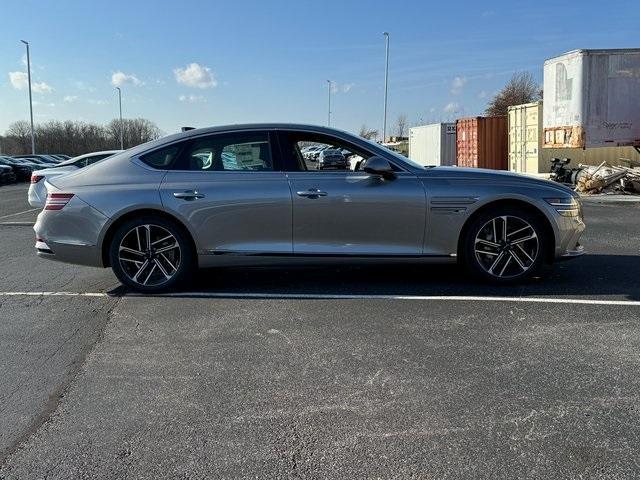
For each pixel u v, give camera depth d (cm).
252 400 328
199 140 562
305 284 585
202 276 629
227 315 485
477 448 273
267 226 542
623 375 350
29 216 1422
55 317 491
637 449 269
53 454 277
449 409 312
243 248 547
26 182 3938
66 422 308
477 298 518
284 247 545
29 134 8275
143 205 541
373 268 650
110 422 307
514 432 287
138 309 509
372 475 254
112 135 8800
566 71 1516
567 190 553
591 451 269
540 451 269
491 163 2356
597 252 737
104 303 532
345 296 535
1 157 4266
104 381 359
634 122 1479
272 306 508
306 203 536
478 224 543
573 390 331
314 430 293
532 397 324
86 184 555
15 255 811
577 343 404
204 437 290
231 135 561
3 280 638
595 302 501
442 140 2812
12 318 491
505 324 446
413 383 345
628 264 658
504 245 550
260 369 371
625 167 1583
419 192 535
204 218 542
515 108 2158
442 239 541
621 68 1459
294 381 352
